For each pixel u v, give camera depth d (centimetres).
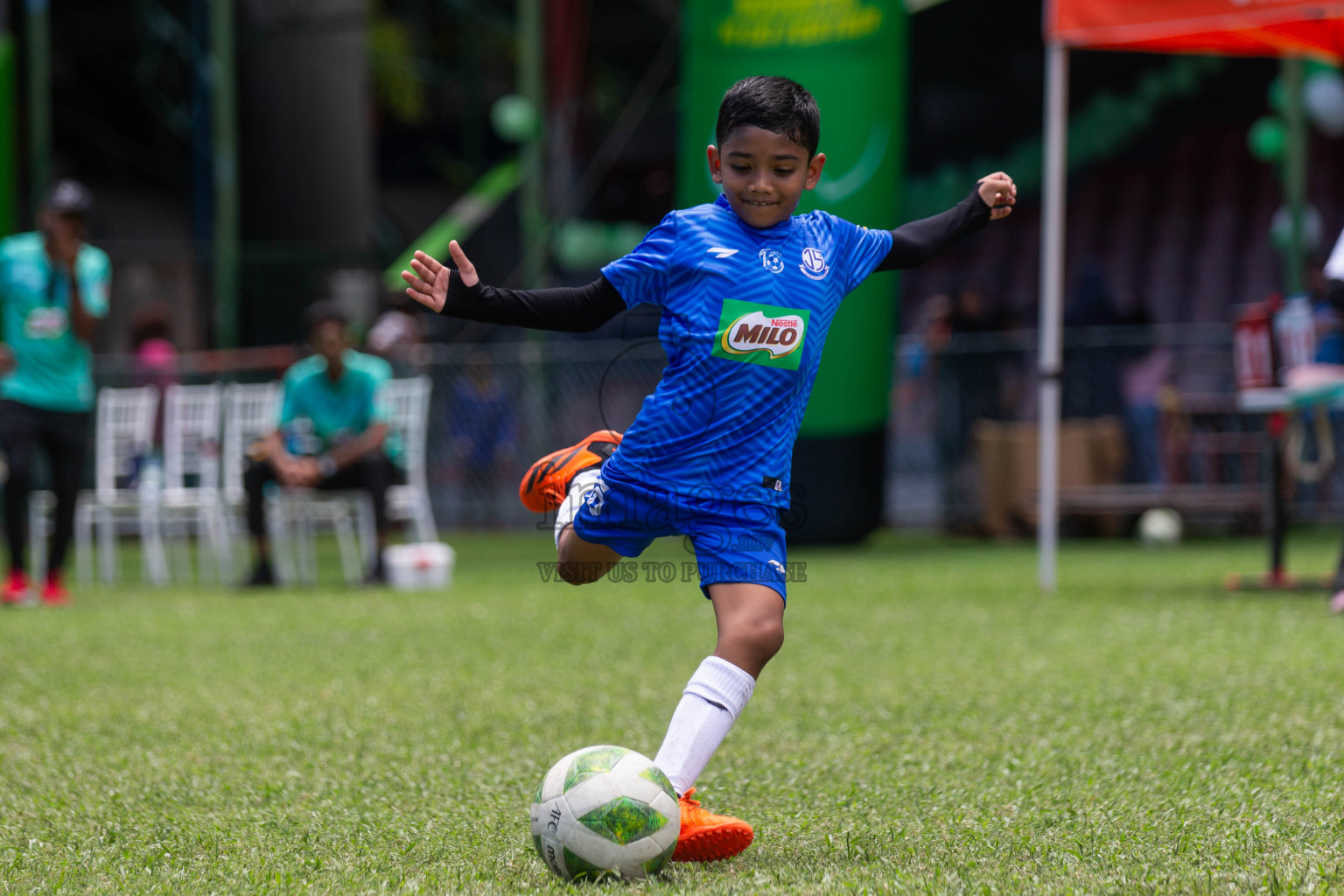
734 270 934
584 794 848
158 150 8094
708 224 951
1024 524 4044
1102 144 6556
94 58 8088
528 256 5034
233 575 3278
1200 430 4044
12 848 952
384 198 8762
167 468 3262
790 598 2530
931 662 1756
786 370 942
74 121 8069
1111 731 1303
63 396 2667
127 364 4512
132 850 944
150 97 7462
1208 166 6619
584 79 6769
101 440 3278
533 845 933
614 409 4566
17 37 6488
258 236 5962
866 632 2056
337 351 3020
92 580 3309
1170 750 1210
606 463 970
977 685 1582
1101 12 2395
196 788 1138
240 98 5938
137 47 7938
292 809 1059
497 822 1013
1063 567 3100
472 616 2389
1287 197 4028
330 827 1005
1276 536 2577
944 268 7081
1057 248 2519
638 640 2048
